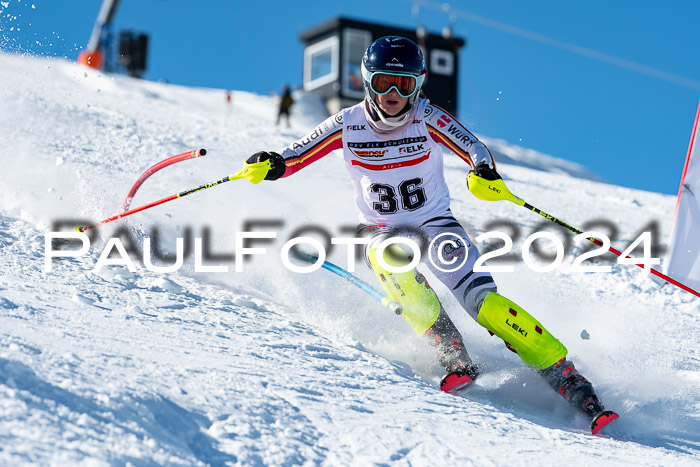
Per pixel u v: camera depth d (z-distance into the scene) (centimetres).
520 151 7656
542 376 855
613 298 1510
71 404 498
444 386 801
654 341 1217
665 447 756
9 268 888
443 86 8006
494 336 1071
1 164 1484
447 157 3853
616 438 772
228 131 3369
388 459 553
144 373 592
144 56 7850
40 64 2942
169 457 473
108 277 926
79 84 3750
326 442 564
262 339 799
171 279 1010
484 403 796
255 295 1036
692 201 1228
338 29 7788
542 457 614
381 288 1134
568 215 2595
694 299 1573
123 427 492
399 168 941
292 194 1814
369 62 888
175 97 6488
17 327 642
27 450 434
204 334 771
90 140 2048
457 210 2245
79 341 642
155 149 2169
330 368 743
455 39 8062
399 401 689
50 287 831
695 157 1223
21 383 502
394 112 901
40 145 1777
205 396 580
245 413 570
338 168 2561
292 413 596
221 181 930
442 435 619
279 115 5541
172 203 1468
